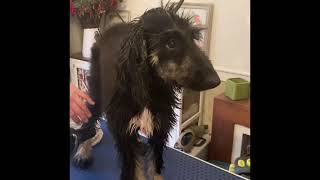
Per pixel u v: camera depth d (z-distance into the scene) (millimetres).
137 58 1001
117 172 1173
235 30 926
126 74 1031
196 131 1062
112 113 1099
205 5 929
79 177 1250
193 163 1086
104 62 1053
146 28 973
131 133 1101
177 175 1102
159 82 1011
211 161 1085
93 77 1091
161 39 966
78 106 1164
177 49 964
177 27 952
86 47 1069
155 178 1136
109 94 1083
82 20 1055
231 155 1054
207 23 938
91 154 1201
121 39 1008
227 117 1018
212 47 952
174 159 1102
